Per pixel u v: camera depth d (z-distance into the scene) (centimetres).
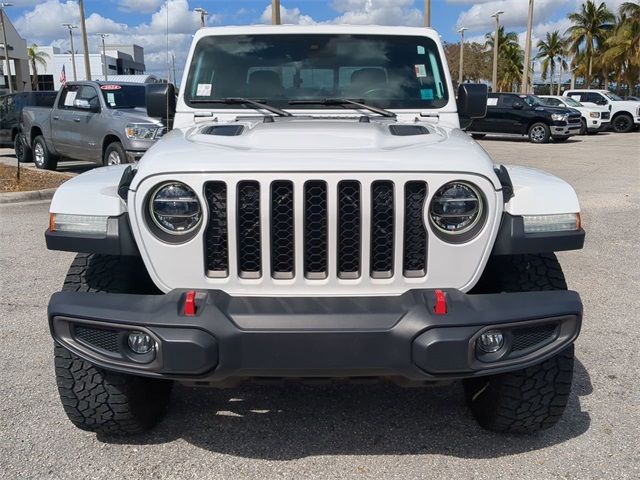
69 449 323
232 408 367
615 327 488
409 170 269
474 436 335
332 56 418
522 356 274
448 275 278
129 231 286
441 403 372
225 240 277
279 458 317
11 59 4784
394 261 274
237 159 271
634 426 344
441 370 261
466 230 277
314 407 368
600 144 2241
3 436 333
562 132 2264
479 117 414
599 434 336
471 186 274
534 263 309
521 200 288
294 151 280
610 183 1239
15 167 1405
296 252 272
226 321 261
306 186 270
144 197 275
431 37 425
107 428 321
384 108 410
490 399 321
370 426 347
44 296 556
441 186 271
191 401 375
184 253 276
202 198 270
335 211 269
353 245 276
